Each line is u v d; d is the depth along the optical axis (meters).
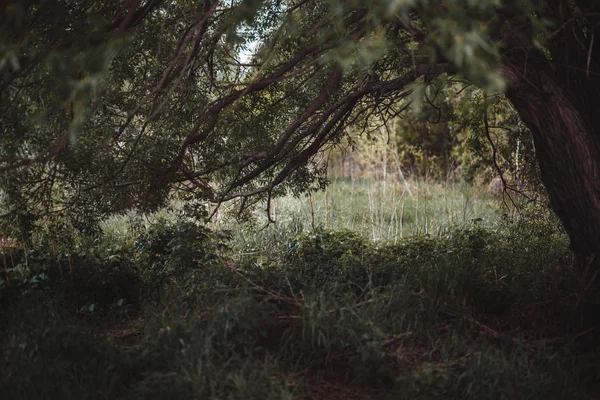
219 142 5.32
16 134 3.86
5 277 4.77
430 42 3.01
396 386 3.63
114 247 6.09
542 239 6.53
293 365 3.84
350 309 3.98
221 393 3.29
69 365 3.64
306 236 6.50
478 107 5.76
